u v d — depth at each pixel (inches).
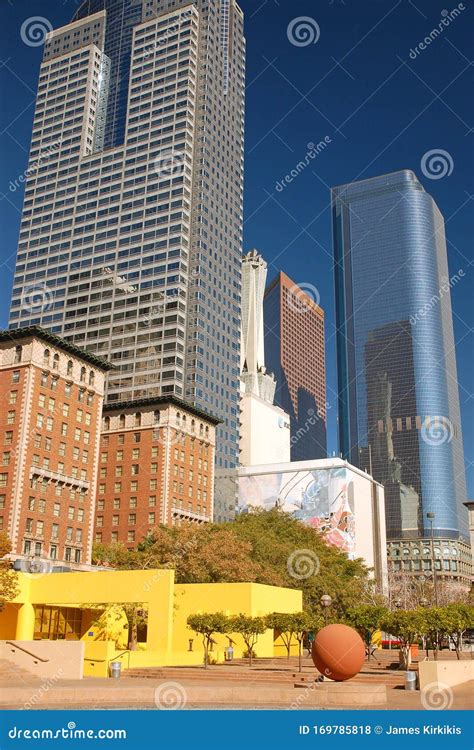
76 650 1476.4
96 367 4264.3
